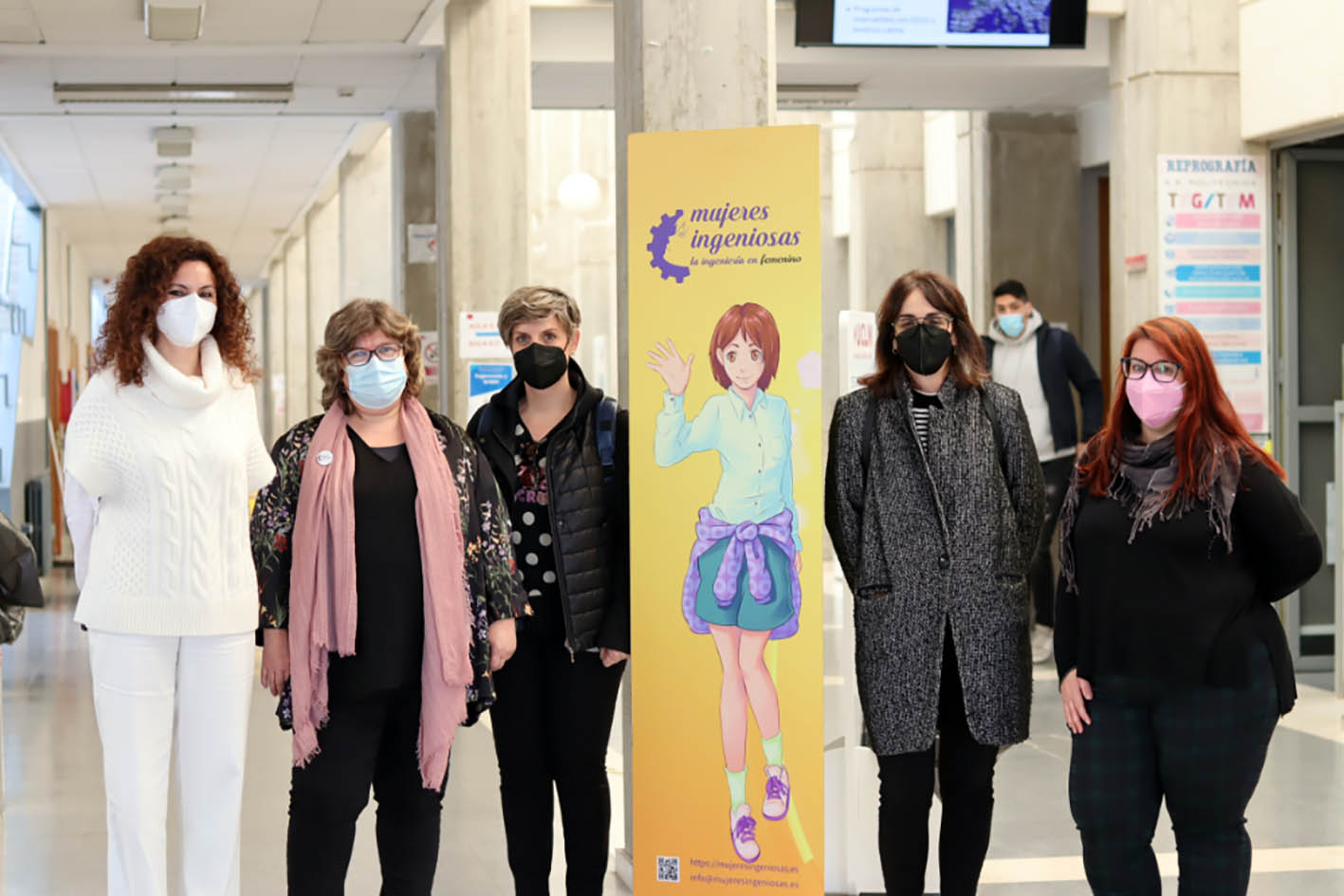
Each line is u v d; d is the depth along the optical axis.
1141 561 3.08
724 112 4.22
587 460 3.47
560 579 3.40
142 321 3.20
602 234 17.64
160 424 3.23
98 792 5.55
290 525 3.24
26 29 8.15
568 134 17.80
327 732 3.21
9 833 4.95
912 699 3.29
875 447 3.37
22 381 15.18
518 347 3.48
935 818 4.12
